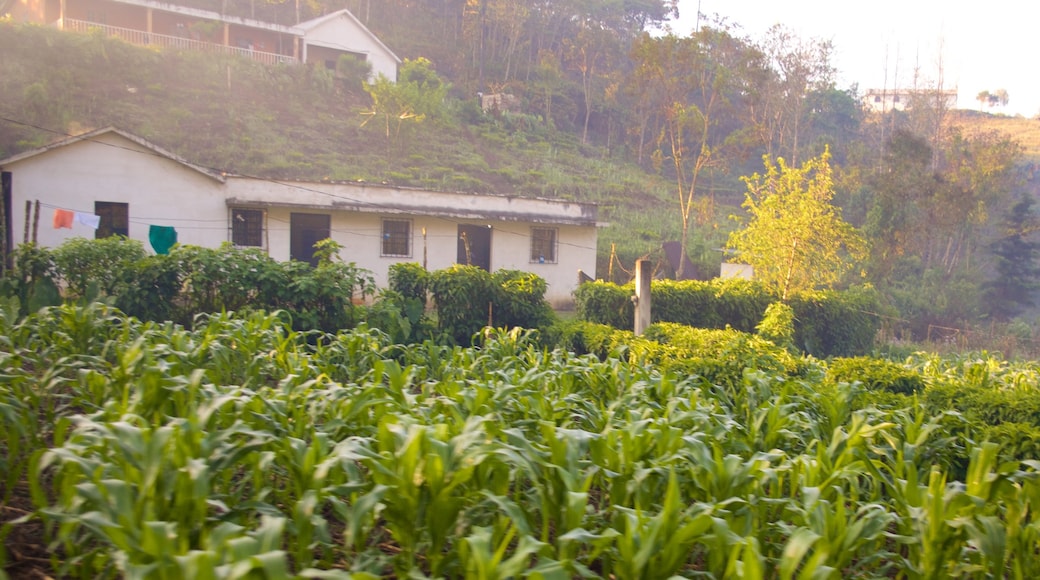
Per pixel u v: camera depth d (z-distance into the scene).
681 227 38.25
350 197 21.12
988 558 3.53
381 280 21.94
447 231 23.03
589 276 25.70
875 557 3.93
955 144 36.81
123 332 6.68
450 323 14.05
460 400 4.74
